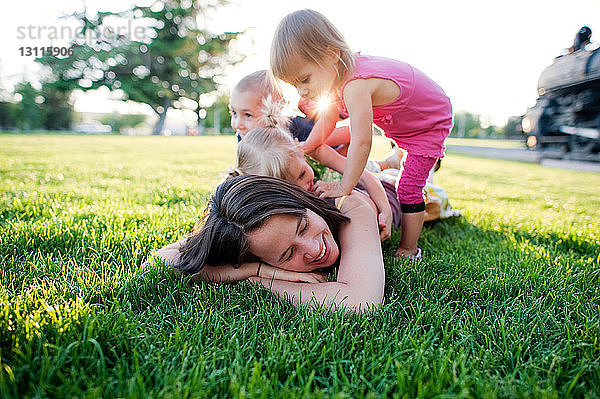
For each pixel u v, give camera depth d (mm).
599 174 7625
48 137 17766
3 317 1124
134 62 35312
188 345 1086
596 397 905
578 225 2848
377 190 1947
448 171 7711
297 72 1932
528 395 904
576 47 8375
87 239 1992
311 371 1008
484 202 3953
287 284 1413
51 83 33875
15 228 2047
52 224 2107
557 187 5449
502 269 1824
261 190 1370
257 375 916
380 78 1936
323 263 1452
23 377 924
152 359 1009
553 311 1369
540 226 2715
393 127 2174
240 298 1370
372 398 861
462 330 1197
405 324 1260
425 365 987
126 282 1414
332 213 1536
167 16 34656
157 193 3537
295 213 1334
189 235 1740
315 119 2439
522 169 8641
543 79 9102
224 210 1373
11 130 31047
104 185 3951
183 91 37625
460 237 2477
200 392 874
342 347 1095
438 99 2146
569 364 1051
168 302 1329
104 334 1086
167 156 8781
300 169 1705
